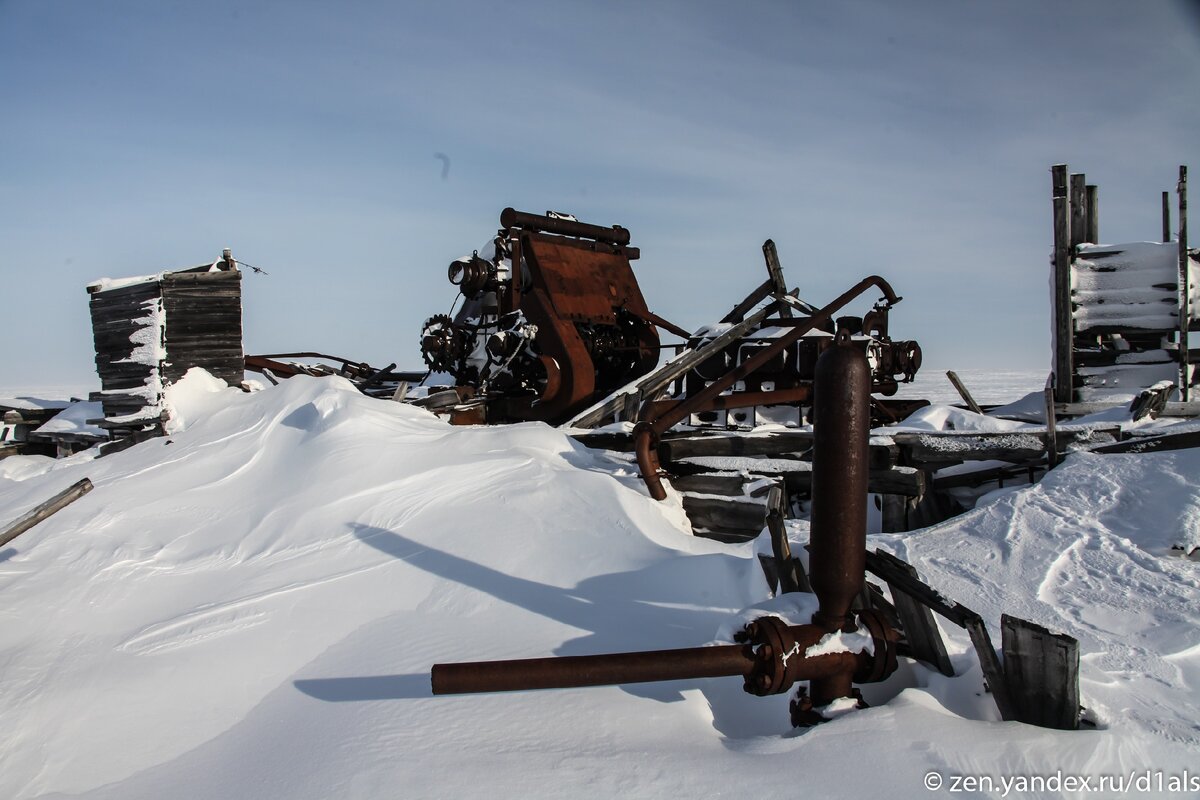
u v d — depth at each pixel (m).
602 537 6.68
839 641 4.30
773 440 8.06
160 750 4.74
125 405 10.79
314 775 4.10
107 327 11.04
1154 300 9.43
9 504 9.11
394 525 7.22
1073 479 6.79
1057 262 9.74
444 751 4.16
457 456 8.24
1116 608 5.14
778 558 5.00
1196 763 3.67
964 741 3.85
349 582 6.49
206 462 8.91
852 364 4.29
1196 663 4.50
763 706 4.64
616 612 5.69
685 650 4.23
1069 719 3.94
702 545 6.86
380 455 8.14
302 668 5.42
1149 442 7.10
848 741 3.93
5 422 14.88
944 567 5.89
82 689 5.33
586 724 4.34
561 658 4.20
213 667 5.52
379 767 4.06
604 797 3.67
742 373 8.93
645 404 9.27
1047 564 5.73
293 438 8.84
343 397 8.99
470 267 11.91
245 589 6.56
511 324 11.91
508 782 3.83
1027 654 4.00
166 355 10.66
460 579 6.35
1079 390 9.84
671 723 4.35
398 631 5.73
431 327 12.31
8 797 4.44
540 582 6.23
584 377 11.44
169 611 6.43
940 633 4.53
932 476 8.02
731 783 3.71
